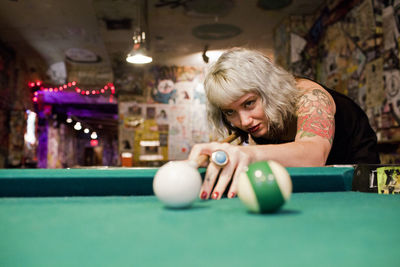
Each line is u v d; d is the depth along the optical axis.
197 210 1.00
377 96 4.71
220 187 1.28
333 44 5.96
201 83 10.02
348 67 5.49
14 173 1.33
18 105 9.38
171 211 0.98
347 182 1.48
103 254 0.56
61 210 1.00
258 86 1.81
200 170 1.37
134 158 9.84
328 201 1.16
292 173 1.40
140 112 9.94
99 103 12.43
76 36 7.93
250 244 0.62
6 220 0.86
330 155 2.16
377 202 1.13
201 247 0.60
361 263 0.51
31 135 10.41
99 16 6.48
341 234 0.69
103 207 1.06
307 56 6.69
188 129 9.96
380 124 4.65
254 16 6.74
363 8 5.02
